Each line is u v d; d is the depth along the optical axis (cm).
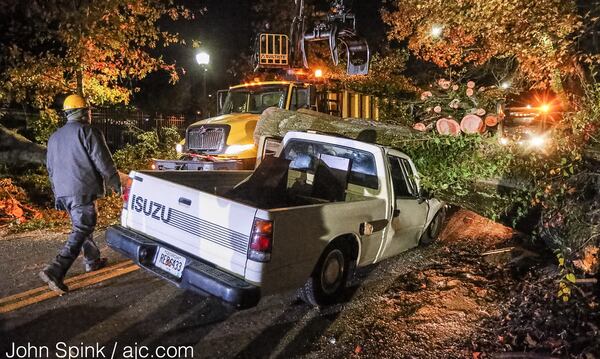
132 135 1638
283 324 415
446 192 614
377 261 517
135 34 1105
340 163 518
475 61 1306
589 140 521
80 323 391
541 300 439
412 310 459
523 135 684
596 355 336
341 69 1236
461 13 882
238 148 828
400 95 1131
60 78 1057
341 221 428
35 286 462
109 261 539
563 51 789
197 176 537
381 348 386
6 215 778
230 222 366
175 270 393
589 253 400
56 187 449
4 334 366
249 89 954
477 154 563
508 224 610
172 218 408
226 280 352
